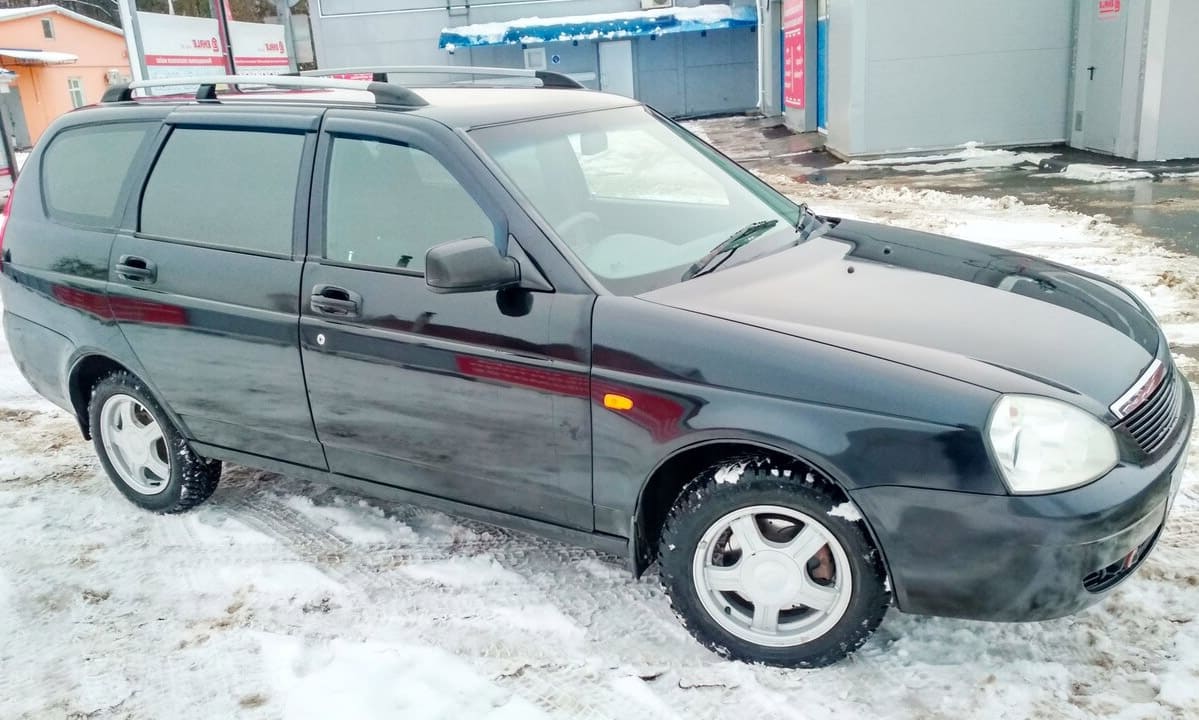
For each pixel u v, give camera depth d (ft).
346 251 11.40
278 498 14.46
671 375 9.47
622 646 10.45
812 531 9.35
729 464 9.62
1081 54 45.93
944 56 47.73
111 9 133.90
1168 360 10.50
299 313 11.58
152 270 12.71
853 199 36.83
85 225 13.60
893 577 9.03
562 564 12.19
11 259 14.46
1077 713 8.94
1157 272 23.18
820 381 8.98
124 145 13.52
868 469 8.78
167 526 13.78
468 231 10.78
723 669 9.91
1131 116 41.81
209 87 13.42
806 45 63.16
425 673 10.14
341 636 10.89
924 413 8.63
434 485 11.45
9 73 49.90
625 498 10.04
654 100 91.81
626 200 12.51
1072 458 8.54
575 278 10.09
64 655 10.84
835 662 9.77
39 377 14.55
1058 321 10.06
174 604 11.75
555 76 14.78
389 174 11.27
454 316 10.53
